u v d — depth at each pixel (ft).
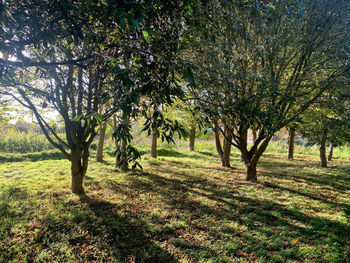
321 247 13.06
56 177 27.45
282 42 21.26
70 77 14.46
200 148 81.87
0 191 20.51
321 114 35.35
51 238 12.94
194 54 13.92
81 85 15.48
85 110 16.92
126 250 12.59
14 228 13.60
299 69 23.34
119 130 7.18
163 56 7.89
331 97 26.13
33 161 41.09
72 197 19.84
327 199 22.07
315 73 24.50
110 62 8.13
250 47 16.70
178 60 8.70
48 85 14.76
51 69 11.59
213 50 13.23
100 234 13.87
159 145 75.00
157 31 7.95
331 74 23.62
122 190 23.72
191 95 15.01
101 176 29.73
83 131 20.81
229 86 13.05
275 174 35.14
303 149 82.28
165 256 12.15
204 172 36.35
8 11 6.40
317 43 23.13
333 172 36.68
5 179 25.50
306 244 13.48
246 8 8.62
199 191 24.54
